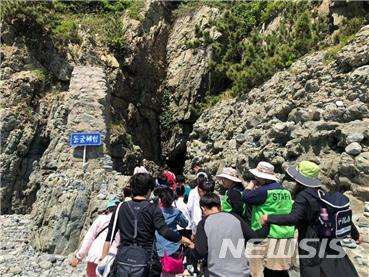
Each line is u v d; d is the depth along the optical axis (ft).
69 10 73.05
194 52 76.23
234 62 59.16
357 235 13.23
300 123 33.50
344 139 27.89
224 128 52.01
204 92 74.13
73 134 39.52
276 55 49.14
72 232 32.78
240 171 39.37
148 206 13.62
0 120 52.47
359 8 41.70
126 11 75.05
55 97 57.41
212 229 12.59
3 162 51.06
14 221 41.65
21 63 58.23
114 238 14.02
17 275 26.53
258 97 46.42
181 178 27.99
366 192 24.61
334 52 37.63
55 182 36.32
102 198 34.17
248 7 69.05
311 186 12.80
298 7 53.01
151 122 75.51
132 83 71.82
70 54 62.28
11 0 57.98
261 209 14.67
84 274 26.78
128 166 62.59
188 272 23.16
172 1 84.02
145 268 12.66
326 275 12.06
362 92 29.60
